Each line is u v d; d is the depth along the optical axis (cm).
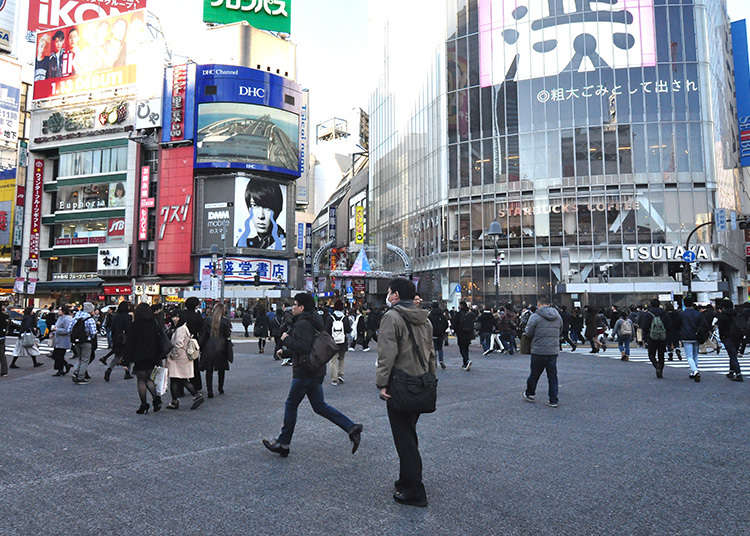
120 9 5797
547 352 794
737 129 4594
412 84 4847
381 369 382
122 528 339
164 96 4812
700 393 918
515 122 3966
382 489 416
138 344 738
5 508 374
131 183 4909
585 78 3819
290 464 486
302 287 5344
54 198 5350
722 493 406
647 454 520
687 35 3738
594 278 3647
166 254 4688
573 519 354
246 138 4734
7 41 6975
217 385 1045
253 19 5212
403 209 4953
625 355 1552
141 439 588
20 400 870
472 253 4022
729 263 3859
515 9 4047
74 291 5038
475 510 370
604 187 3706
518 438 588
